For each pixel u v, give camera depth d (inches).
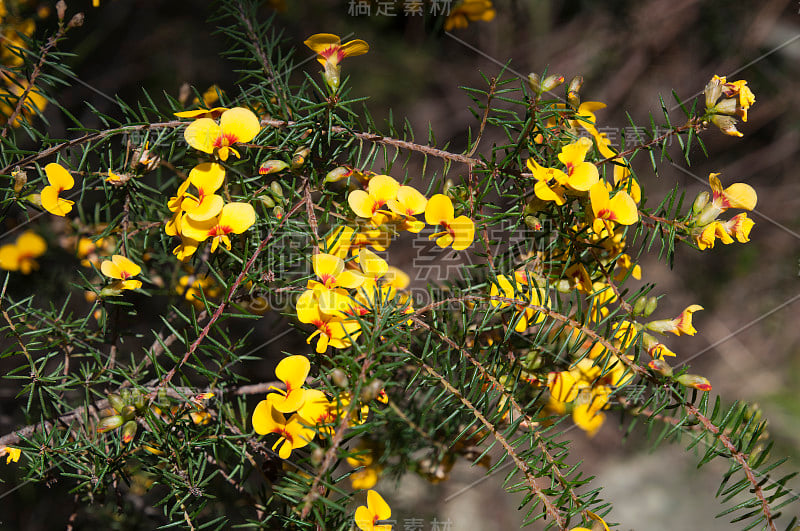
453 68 35.9
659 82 34.7
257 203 13.2
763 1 32.8
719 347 35.5
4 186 13.4
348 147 13.5
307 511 11.9
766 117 36.5
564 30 35.6
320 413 12.5
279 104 13.6
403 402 14.1
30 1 15.5
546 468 12.4
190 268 14.6
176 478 12.8
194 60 29.1
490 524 28.0
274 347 17.6
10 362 16.7
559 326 13.3
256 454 14.0
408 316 12.5
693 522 32.2
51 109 16.6
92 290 13.5
